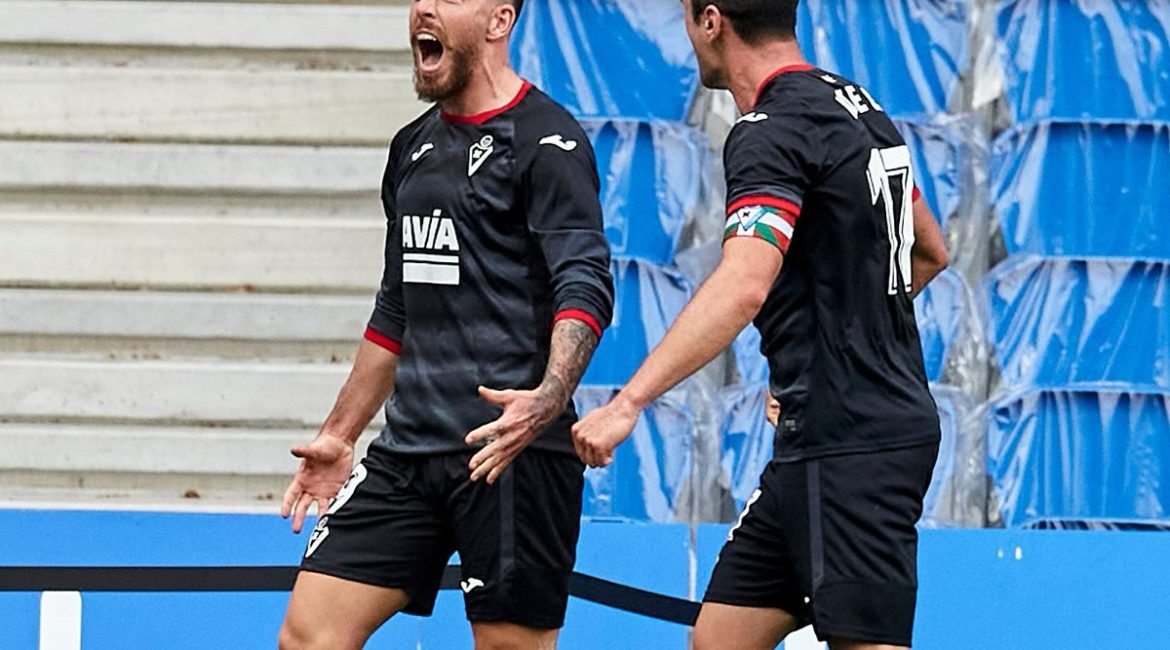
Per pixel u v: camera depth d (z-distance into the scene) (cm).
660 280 1872
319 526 1298
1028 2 1870
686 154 1881
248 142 1967
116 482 1908
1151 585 1689
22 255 1928
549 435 1252
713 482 1872
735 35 1230
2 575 1662
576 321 1186
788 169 1157
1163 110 1862
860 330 1185
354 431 1366
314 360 1941
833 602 1184
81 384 1912
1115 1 1864
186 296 1936
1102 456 1848
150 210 1961
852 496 1180
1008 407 1855
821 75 1215
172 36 1973
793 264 1193
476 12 1234
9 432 1897
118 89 1956
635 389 1110
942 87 1884
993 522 1855
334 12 1981
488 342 1239
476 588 1259
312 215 1966
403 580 1278
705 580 1689
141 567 1672
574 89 1880
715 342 1116
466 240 1241
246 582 1677
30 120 1955
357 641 1273
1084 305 1859
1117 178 1862
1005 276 1867
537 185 1221
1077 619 1686
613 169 1875
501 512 1243
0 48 1973
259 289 1941
